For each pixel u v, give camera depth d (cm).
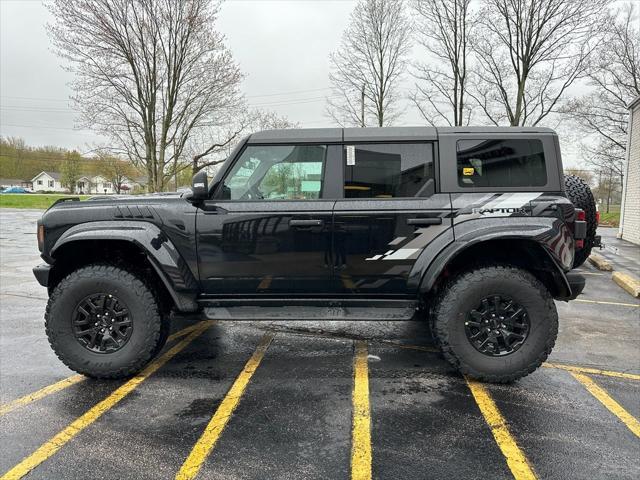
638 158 1231
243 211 336
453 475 223
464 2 1602
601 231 1777
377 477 221
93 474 224
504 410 290
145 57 1550
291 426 270
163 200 344
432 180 334
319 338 440
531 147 332
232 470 226
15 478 220
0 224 2045
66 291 328
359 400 304
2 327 474
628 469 229
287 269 338
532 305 318
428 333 457
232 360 381
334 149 341
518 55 1559
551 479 220
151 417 281
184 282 335
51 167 8125
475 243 317
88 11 1438
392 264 332
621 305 561
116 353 332
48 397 310
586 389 322
